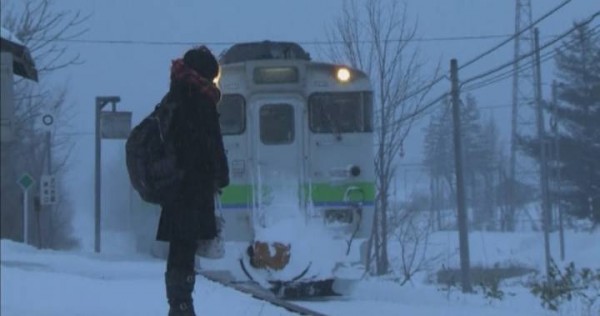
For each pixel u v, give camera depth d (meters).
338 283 42.44
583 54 69.50
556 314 40.81
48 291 34.00
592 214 75.88
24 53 18.36
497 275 76.31
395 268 83.44
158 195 17.11
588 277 54.53
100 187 90.19
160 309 29.02
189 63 17.50
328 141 43.97
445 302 43.03
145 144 17.05
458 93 64.19
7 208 97.69
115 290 35.19
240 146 43.59
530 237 110.69
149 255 70.44
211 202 17.77
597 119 70.81
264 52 46.34
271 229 41.75
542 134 82.12
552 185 84.19
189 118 17.12
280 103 43.88
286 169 43.69
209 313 28.81
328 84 44.22
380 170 74.81
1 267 45.25
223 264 42.06
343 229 43.38
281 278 40.88
